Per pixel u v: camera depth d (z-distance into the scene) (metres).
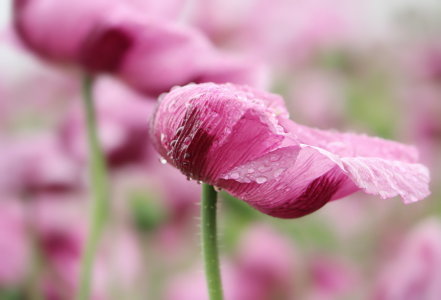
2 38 0.79
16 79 1.49
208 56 0.76
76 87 1.47
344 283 1.06
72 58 0.77
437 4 1.61
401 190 0.58
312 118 1.42
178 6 0.82
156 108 0.62
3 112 1.46
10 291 0.88
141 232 1.02
